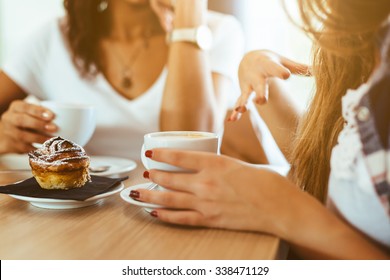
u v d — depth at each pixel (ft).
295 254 2.35
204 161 2.18
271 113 3.69
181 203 2.22
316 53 2.79
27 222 2.32
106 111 5.65
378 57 2.16
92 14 5.64
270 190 2.10
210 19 5.88
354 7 2.09
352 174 1.92
